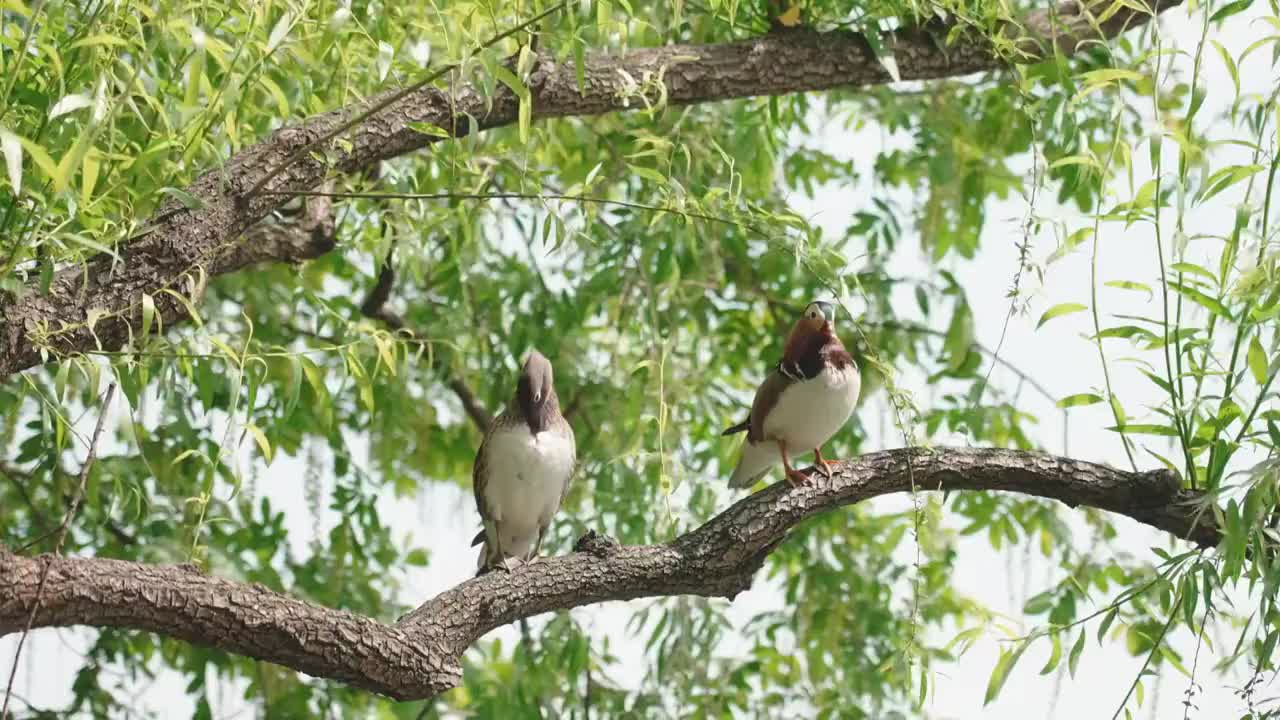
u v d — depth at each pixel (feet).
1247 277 29.96
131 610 24.56
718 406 48.83
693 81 35.70
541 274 49.65
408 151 32.35
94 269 27.43
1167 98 45.73
